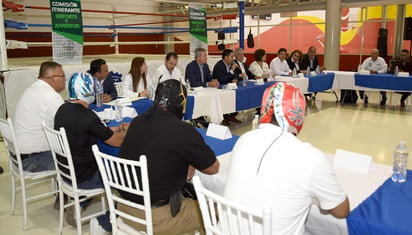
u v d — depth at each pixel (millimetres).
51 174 2477
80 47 4469
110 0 8883
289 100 1191
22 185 2383
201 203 1235
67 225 2484
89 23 8602
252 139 1209
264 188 1121
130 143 1577
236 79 5078
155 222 1583
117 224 1716
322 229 1304
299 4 8289
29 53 7602
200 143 1518
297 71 6512
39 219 2572
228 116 5379
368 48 10352
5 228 2441
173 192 1568
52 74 2539
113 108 3262
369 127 4992
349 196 1391
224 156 1953
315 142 4301
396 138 4438
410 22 8859
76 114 2074
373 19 10141
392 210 1264
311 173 1081
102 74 3406
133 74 4242
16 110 2504
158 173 1506
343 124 5188
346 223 1226
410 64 6613
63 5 4180
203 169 1542
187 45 11000
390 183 1518
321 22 10633
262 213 1016
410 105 6645
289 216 1120
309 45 11406
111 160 1559
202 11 6035
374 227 1167
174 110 1606
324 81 6156
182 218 1630
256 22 12109
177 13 10031
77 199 2125
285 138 1158
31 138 2438
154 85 4496
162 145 1495
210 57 7332
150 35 10156
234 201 1165
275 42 12039
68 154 2023
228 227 1190
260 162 1146
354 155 1703
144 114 1622
